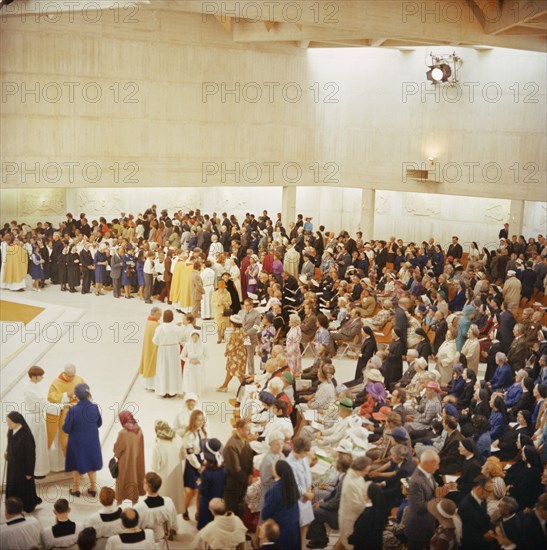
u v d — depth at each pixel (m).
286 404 10.65
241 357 14.42
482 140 27.05
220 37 26.45
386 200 31.12
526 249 24.08
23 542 8.58
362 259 22.70
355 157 28.72
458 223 29.75
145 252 21.31
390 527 9.52
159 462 9.92
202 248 24.38
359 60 28.14
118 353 16.38
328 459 10.47
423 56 27.38
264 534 7.78
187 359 14.09
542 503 8.12
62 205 28.73
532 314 16.66
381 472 9.72
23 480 9.94
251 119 27.53
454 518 8.38
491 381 14.19
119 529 8.84
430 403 11.63
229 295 17.59
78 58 24.67
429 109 27.64
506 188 26.89
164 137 26.31
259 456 10.05
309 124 28.47
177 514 10.05
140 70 25.56
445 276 19.67
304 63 27.97
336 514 9.26
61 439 11.01
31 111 24.33
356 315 16.66
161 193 30.12
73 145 25.05
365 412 12.29
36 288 22.14
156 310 14.45
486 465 9.56
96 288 21.73
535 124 26.17
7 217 27.59
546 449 11.02
